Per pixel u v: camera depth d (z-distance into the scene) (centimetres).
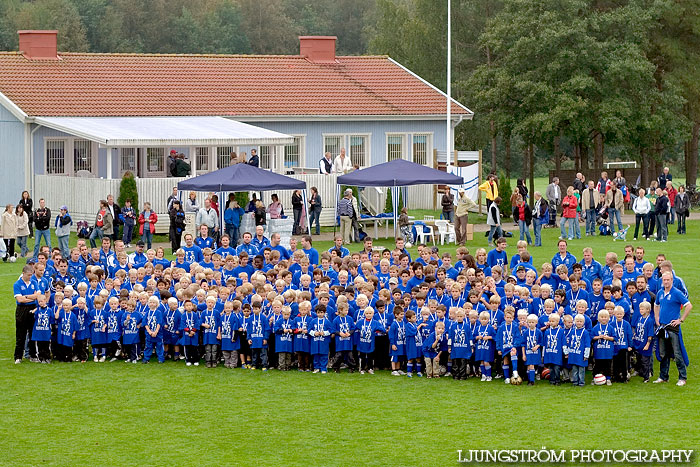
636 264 2700
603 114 5984
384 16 8725
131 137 4672
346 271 2661
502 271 2675
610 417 2077
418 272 2703
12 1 10788
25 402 2209
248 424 2050
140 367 2538
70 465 1811
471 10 8169
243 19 11788
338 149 5747
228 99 5612
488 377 2406
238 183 4119
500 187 5616
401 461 1827
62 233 4047
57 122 4912
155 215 4306
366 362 2491
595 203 4797
